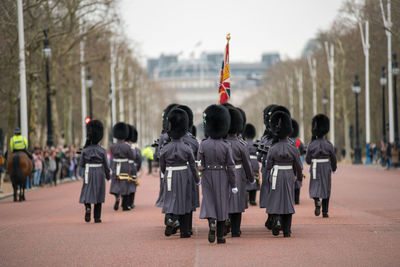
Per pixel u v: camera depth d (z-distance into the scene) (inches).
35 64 2566.4
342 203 1256.8
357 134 3821.4
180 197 792.9
